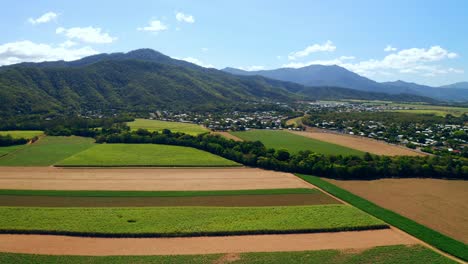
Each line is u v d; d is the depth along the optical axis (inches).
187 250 2576.3
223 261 2410.2
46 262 2353.6
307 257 2488.9
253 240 2765.7
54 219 3048.7
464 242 2812.5
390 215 3356.3
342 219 3161.9
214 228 2908.5
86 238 2753.4
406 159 5260.8
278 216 3228.3
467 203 3804.1
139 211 3297.2
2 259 2383.1
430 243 2770.7
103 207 3425.2
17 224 2913.4
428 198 3976.4
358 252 2581.2
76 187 4165.8
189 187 4269.2
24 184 4249.5
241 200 3791.8
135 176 4746.6
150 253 2517.2
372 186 4468.5
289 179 4739.2
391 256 2527.1
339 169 4881.9
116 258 2425.0
